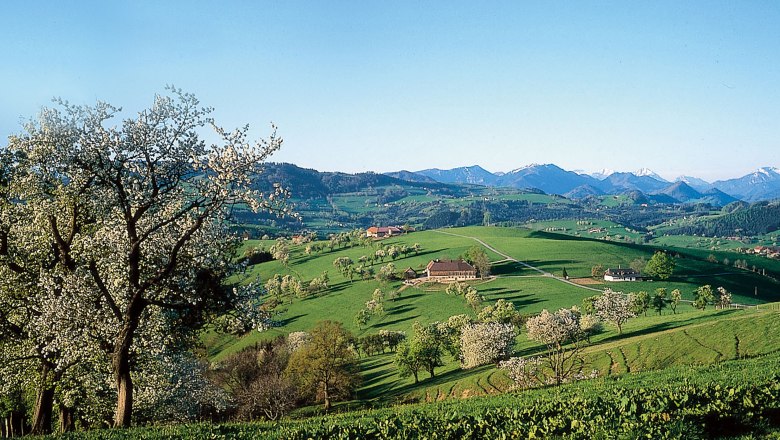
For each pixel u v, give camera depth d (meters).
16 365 29.50
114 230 25.64
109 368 30.22
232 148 25.00
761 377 26.72
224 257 27.17
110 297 24.97
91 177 24.95
